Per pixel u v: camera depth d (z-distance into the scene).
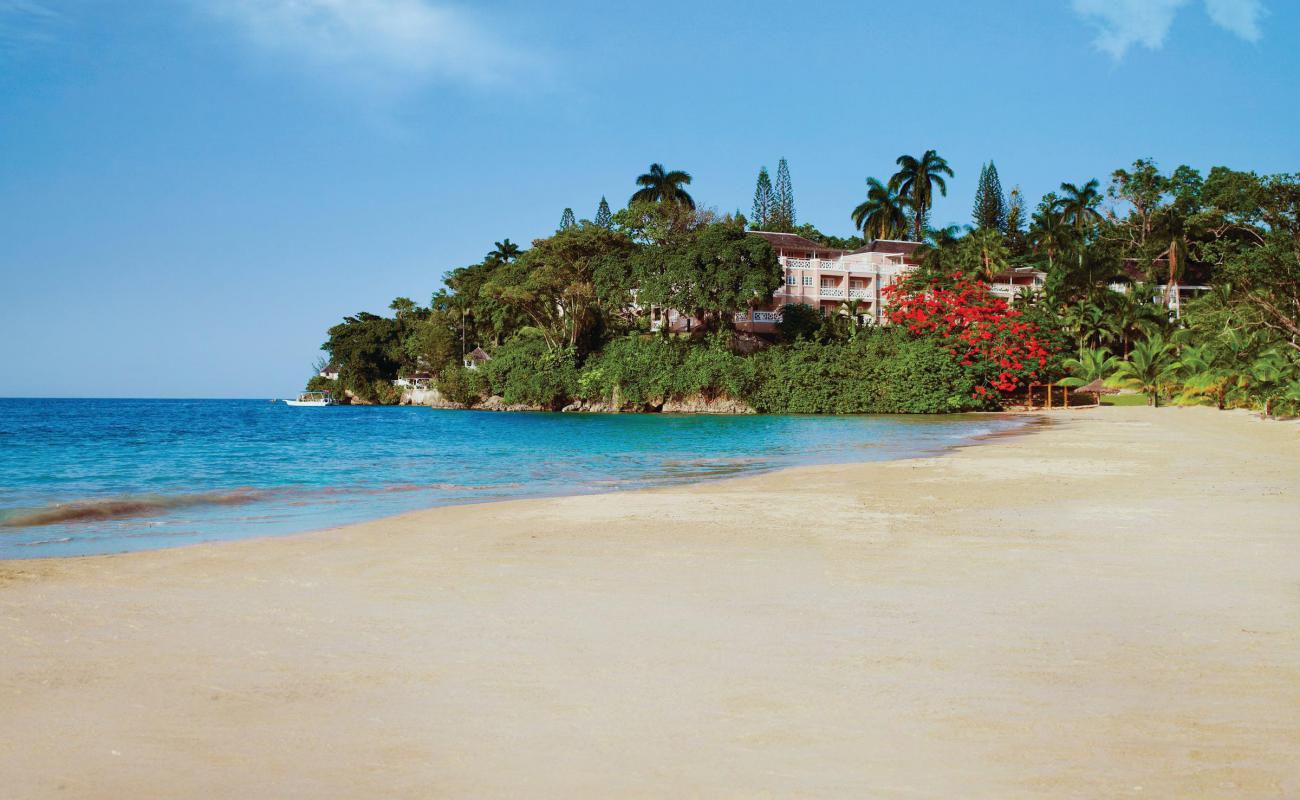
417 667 5.56
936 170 106.12
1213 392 61.88
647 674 5.35
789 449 29.39
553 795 3.67
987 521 11.82
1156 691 4.89
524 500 14.84
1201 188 91.62
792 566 8.84
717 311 74.06
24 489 18.05
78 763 4.09
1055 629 6.28
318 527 12.54
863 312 85.81
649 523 11.98
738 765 3.96
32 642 6.22
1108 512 12.48
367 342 130.75
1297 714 4.51
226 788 3.80
